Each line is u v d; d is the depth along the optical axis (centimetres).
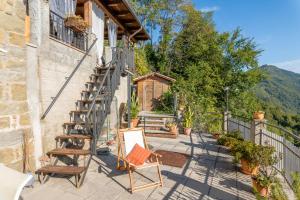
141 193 421
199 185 465
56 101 587
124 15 1082
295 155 451
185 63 2669
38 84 502
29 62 462
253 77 2517
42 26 531
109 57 913
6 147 404
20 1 434
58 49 603
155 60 2766
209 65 2570
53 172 432
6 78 407
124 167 526
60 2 698
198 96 2256
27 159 443
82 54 743
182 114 1152
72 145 608
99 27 921
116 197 402
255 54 2567
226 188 454
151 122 1108
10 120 414
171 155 668
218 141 834
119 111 1009
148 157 479
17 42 427
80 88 726
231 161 625
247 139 798
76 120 673
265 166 482
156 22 2909
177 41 2725
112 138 791
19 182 231
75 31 749
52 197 391
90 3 826
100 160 586
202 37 2703
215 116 1323
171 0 2906
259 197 374
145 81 1847
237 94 2527
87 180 465
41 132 506
